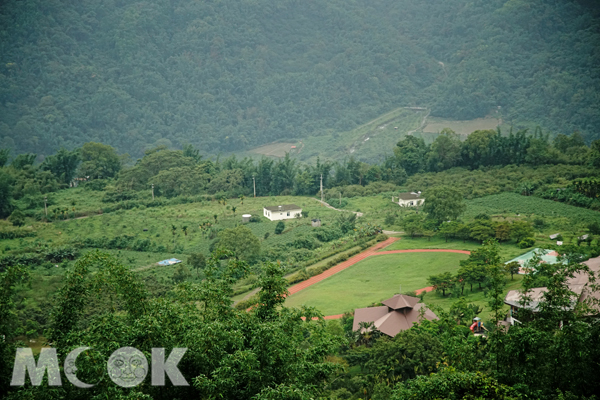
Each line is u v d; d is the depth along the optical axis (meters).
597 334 32.66
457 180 191.00
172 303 33.94
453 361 38.16
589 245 102.62
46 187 199.88
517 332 33.00
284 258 122.88
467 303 77.38
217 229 147.00
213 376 27.56
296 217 162.12
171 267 119.69
